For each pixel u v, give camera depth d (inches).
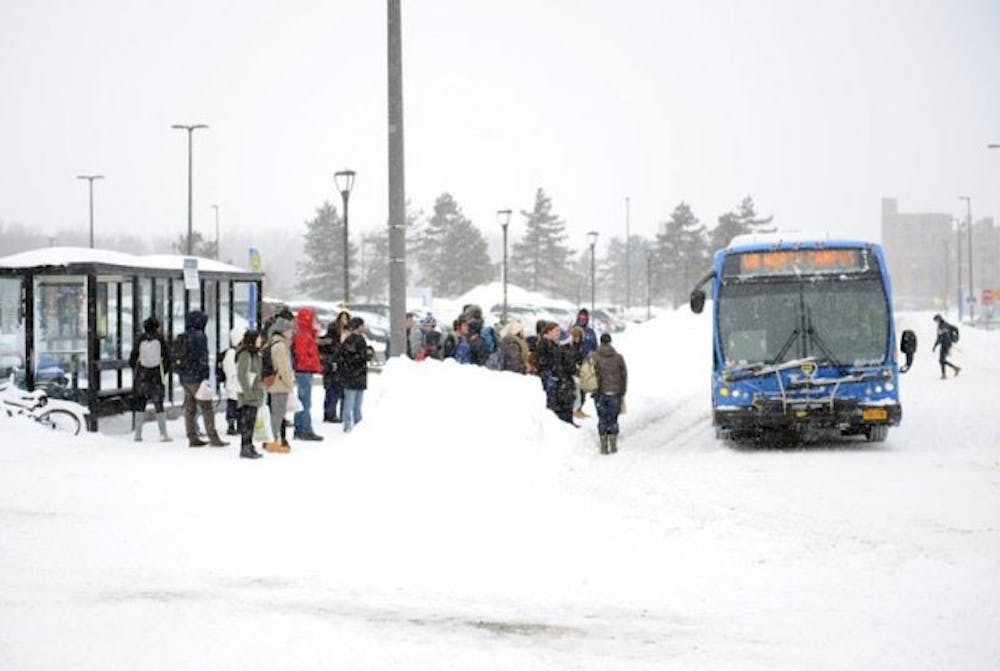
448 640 300.2
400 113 760.3
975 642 293.9
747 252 783.7
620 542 434.9
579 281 4379.9
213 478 581.0
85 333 757.9
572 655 286.2
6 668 271.6
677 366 1546.5
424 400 710.5
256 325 961.5
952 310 5595.5
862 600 341.1
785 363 764.6
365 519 483.5
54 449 672.4
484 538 443.2
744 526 471.2
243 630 308.5
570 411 848.9
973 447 766.5
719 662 279.7
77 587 357.1
